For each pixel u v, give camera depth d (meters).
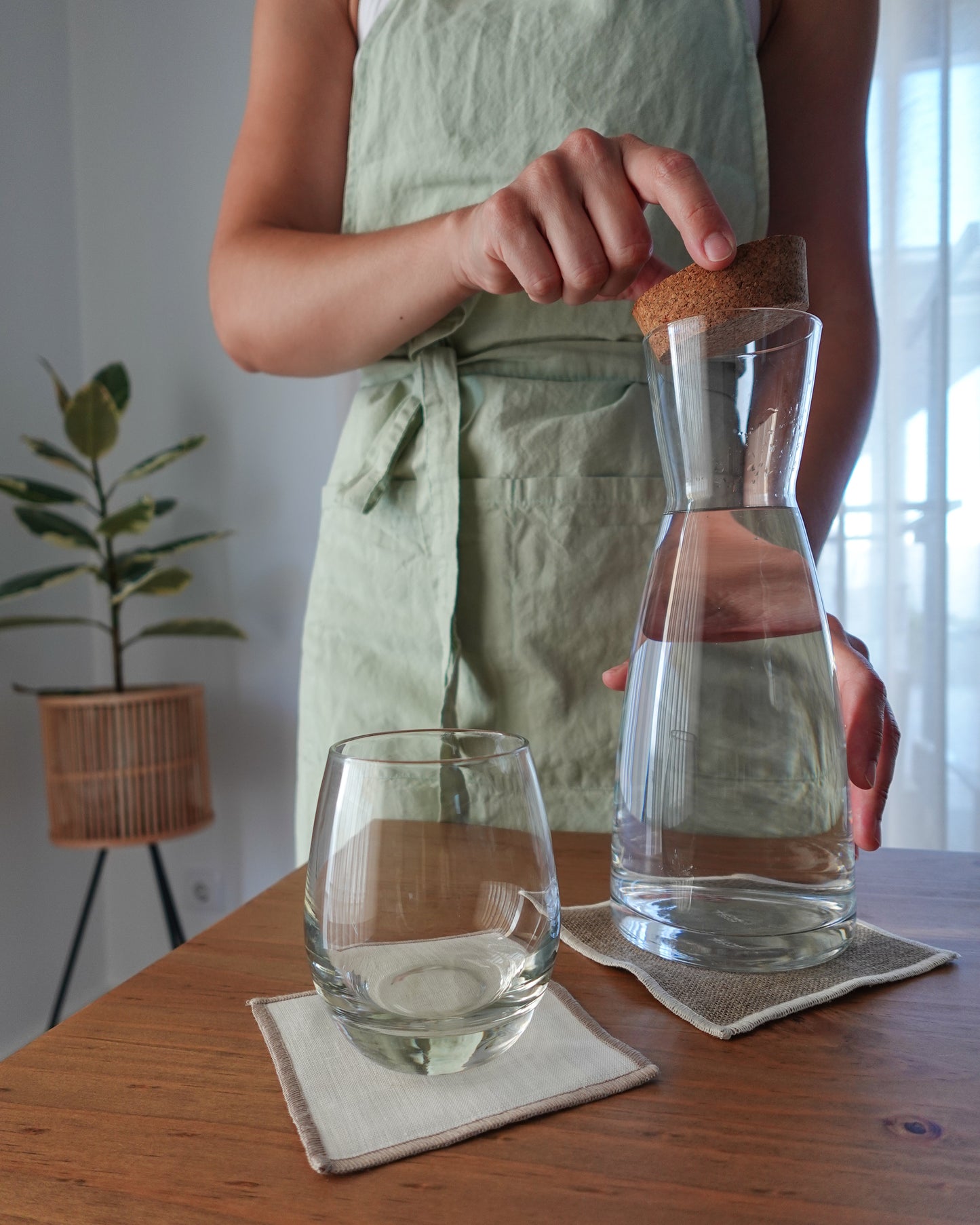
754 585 0.35
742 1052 0.32
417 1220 0.23
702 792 0.36
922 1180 0.25
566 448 0.69
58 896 1.98
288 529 1.99
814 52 0.76
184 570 1.72
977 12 1.61
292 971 0.39
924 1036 0.32
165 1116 0.28
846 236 0.77
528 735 0.71
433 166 0.72
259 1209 0.24
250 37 1.97
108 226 2.06
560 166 0.47
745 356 0.35
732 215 0.71
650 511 0.70
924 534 1.69
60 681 2.02
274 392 1.99
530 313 0.70
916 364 1.68
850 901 0.38
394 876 0.28
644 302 0.42
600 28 0.68
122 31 2.03
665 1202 0.24
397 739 0.34
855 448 0.72
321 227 0.81
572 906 0.45
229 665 2.04
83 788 1.70
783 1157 0.26
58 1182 0.25
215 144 2.00
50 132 2.00
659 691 0.37
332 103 0.78
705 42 0.69
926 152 1.65
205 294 2.02
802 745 0.36
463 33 0.70
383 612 0.73
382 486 0.71
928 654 1.70
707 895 0.37
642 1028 0.33
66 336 2.05
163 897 1.79
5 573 1.89
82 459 2.09
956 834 1.71
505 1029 0.29
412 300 0.64
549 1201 0.24
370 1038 0.28
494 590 0.70
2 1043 1.82
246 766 2.04
